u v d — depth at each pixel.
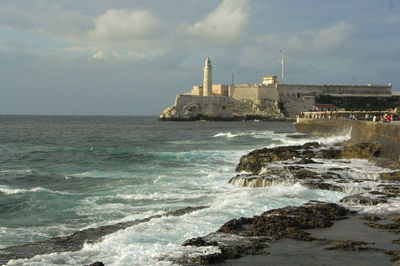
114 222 16.44
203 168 32.47
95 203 19.84
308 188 21.67
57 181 27.09
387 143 30.92
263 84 181.62
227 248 11.37
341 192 20.62
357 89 192.12
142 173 30.00
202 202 19.62
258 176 24.31
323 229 13.40
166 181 26.06
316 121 64.38
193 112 169.50
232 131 93.38
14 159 39.41
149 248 12.15
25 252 12.55
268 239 12.24
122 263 11.11
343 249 11.32
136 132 94.81
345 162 29.64
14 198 20.83
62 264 11.19
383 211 15.84
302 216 14.71
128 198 20.81
